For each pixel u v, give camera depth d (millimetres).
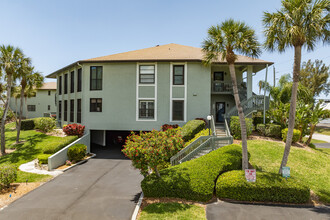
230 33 9359
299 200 7750
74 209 7363
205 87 16703
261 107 16969
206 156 10055
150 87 16844
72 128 16297
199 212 6898
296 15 8039
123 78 17047
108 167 12953
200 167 8859
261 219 6562
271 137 16172
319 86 37594
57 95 23672
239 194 7895
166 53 18906
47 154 13047
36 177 10883
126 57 17734
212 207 7371
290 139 8984
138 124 16906
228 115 17125
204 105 16656
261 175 8477
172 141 8328
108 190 9188
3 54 15320
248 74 17344
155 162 7887
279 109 17359
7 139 18438
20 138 18438
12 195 8656
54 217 6789
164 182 8016
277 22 8617
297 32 8117
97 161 14461
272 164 11320
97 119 17297
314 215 6891
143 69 16969
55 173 11594
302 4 8102
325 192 8766
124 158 15312
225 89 19422
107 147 19266
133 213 7055
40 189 9320
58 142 14070
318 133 38594
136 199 8203
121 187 9555
